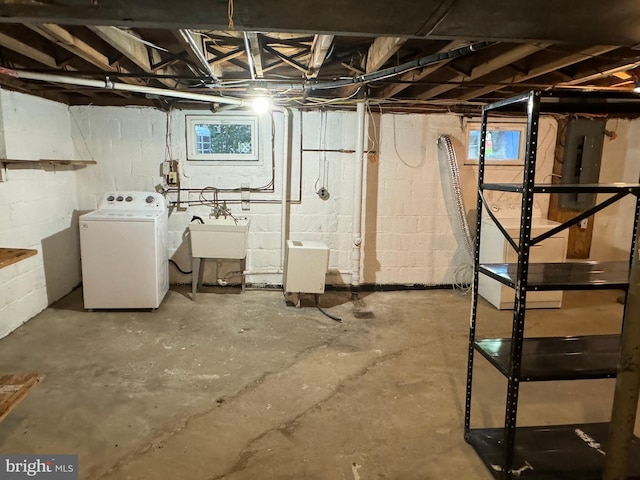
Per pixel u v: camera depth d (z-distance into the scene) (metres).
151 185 4.28
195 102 4.11
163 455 1.93
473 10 1.49
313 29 1.61
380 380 2.66
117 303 3.64
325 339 3.26
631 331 1.56
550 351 1.93
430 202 4.49
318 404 2.38
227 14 1.50
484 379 2.69
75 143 4.16
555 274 1.86
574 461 1.88
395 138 4.35
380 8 1.48
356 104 4.10
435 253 4.59
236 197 4.36
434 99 3.82
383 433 2.13
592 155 4.56
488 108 1.89
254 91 3.52
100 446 1.98
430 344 3.20
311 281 3.88
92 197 4.27
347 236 4.49
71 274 4.17
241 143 4.30
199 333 3.30
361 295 4.41
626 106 1.74
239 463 1.90
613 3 1.46
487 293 4.21
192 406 2.33
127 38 2.36
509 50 2.35
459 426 2.21
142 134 4.19
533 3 1.46
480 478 1.84
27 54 2.48
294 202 4.41
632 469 1.82
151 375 2.65
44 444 1.99
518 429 2.12
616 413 1.64
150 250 3.59
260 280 4.50
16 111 3.29
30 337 3.14
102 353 2.92
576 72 3.01
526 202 1.58
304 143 4.30
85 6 1.44
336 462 1.92
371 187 4.41
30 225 3.48
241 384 2.57
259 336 3.28
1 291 3.10
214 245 3.96
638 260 1.53
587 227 4.79
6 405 1.85
